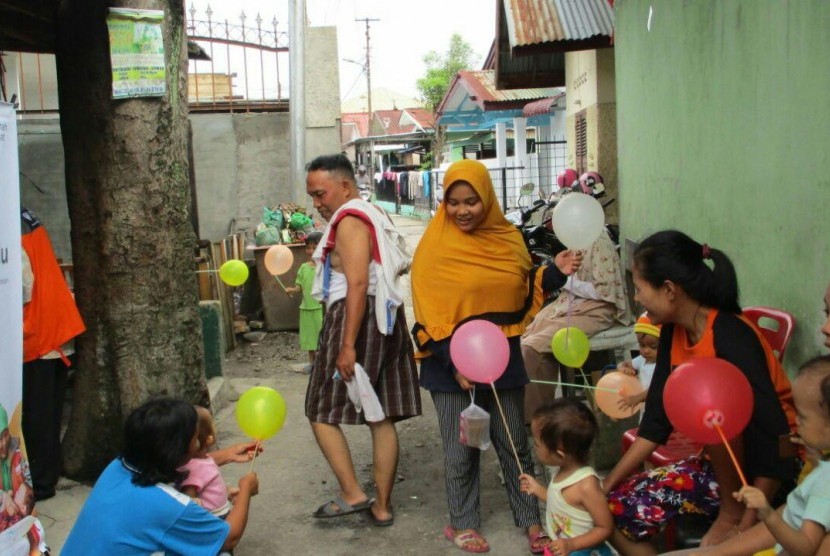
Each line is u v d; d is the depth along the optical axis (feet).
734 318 9.57
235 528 10.52
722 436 8.16
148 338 15.25
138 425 9.53
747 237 13.69
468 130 83.97
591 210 12.17
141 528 9.32
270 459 17.19
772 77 12.49
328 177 13.76
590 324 16.49
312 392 13.93
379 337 13.41
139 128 14.76
